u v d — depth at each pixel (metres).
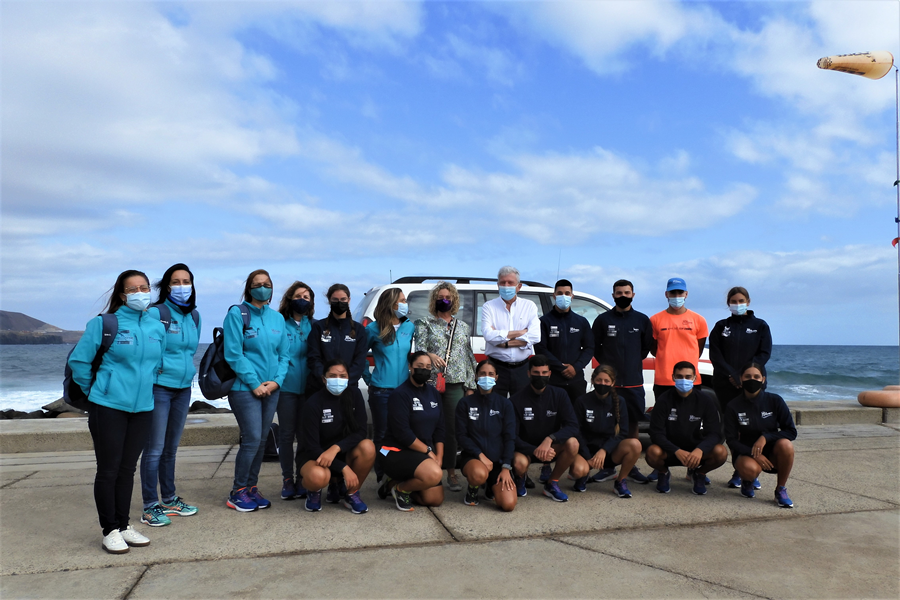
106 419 3.54
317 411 4.41
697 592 3.06
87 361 3.53
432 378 5.00
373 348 5.07
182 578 3.16
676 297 5.66
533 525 4.15
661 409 5.14
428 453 4.56
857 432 8.33
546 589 3.05
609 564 3.42
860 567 3.43
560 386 5.59
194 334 4.24
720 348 5.95
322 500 4.78
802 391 27.31
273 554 3.53
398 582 3.12
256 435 4.41
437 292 5.12
